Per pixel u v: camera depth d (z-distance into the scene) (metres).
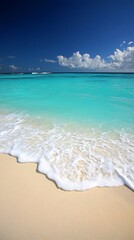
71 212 2.29
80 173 3.02
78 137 4.51
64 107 8.13
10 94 12.84
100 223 2.16
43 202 2.44
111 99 10.44
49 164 3.28
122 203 2.43
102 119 6.10
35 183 2.79
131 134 4.72
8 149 3.86
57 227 2.11
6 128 5.17
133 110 7.45
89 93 13.38
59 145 4.05
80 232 2.06
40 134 4.71
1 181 2.83
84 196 2.54
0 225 2.12
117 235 2.03
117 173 3.04
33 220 2.19
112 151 3.79
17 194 2.57
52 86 19.34
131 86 18.59
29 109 7.70
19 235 2.02
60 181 2.82
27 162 3.35
